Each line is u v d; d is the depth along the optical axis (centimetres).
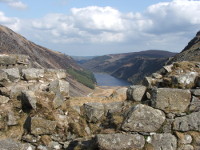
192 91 917
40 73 1284
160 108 878
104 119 1050
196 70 1174
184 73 1083
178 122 860
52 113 1014
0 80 1155
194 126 855
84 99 1357
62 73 1395
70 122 1027
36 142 952
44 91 1126
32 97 1032
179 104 883
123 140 817
